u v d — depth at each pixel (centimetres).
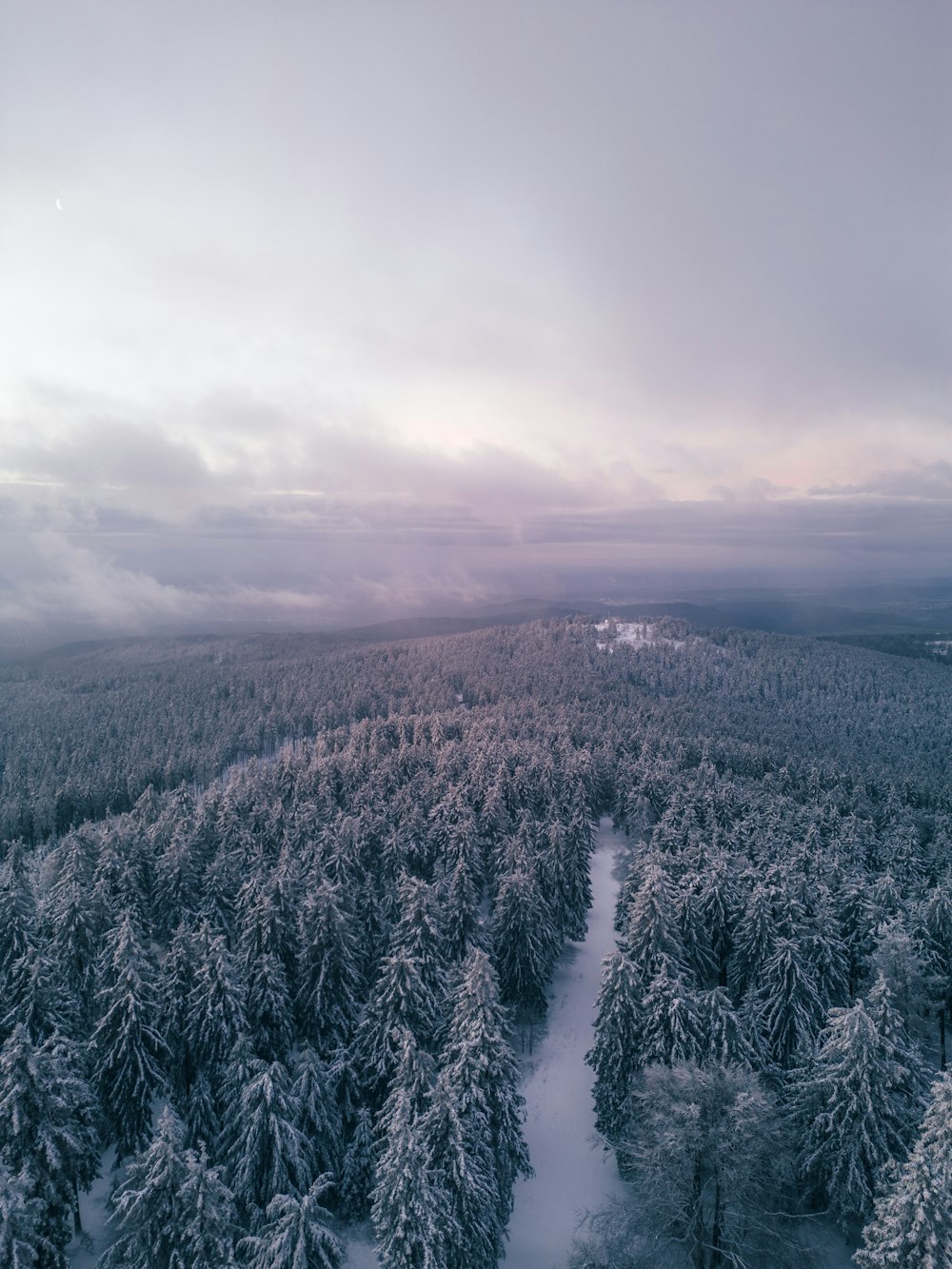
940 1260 2011
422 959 3697
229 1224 2305
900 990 3547
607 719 13025
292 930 3894
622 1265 2878
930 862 6200
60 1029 3111
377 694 16150
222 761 12262
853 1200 2753
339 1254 2380
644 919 3822
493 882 6050
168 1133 2292
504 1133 2972
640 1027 3431
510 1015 4553
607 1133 3509
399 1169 2320
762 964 4003
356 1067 3384
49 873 5600
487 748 9062
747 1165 2617
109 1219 2594
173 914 4747
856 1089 2844
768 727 14525
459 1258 2570
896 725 15812
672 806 7112
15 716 15112
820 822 7119
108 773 10169
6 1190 2102
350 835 5581
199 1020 3250
